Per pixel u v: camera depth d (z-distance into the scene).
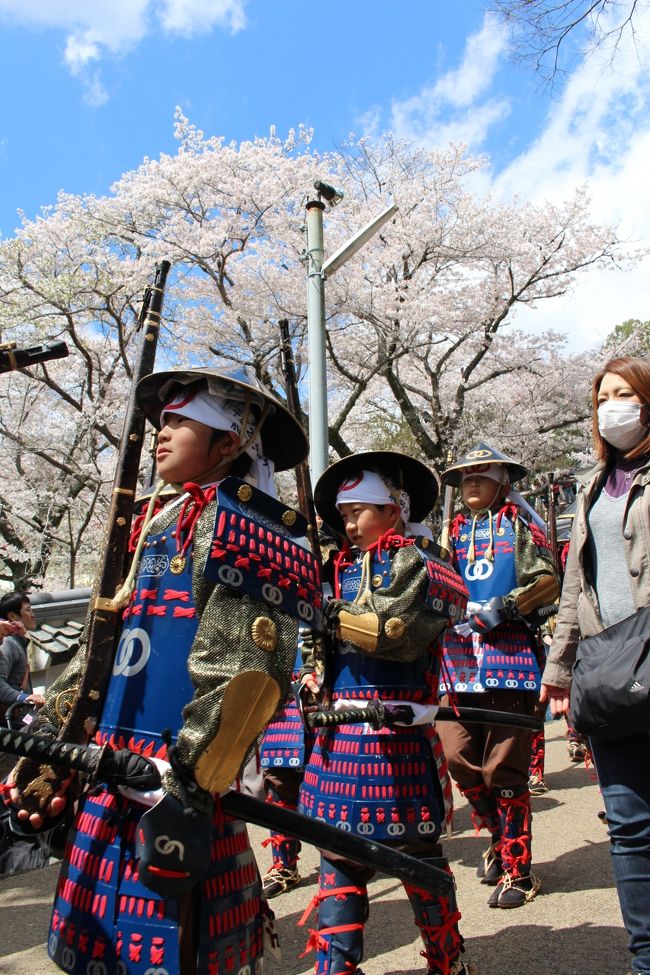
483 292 17.62
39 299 16.36
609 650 2.28
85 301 16.36
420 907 2.48
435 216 16.86
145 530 1.81
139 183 16.20
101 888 1.55
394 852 1.79
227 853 1.63
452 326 16.94
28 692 5.42
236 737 1.49
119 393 18.28
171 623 1.68
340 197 8.27
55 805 1.76
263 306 15.95
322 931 2.40
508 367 18.83
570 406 19.00
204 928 1.54
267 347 16.70
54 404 18.77
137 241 16.92
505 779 3.44
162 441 1.87
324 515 3.17
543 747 5.14
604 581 2.47
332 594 2.99
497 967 2.78
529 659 3.77
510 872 3.37
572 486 9.31
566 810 4.69
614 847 2.31
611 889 3.42
